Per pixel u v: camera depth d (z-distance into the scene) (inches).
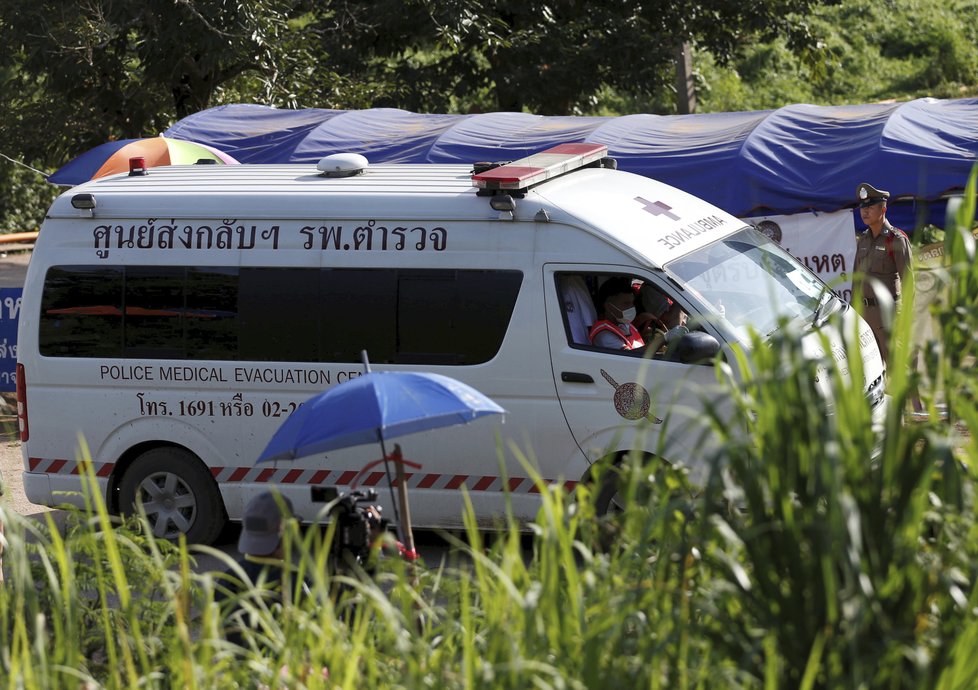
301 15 3356.3
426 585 640.4
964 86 4601.4
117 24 2571.4
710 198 1628.9
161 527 1163.9
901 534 450.3
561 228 1056.2
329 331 1101.7
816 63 3740.2
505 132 1897.1
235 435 1129.4
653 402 526.9
